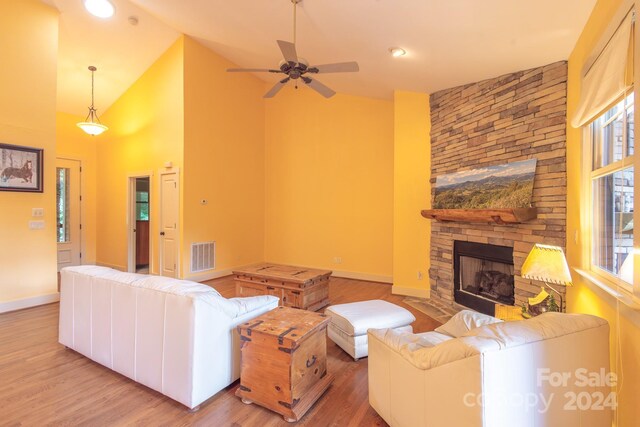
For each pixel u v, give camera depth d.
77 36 4.67
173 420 1.87
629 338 1.53
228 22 3.88
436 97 4.28
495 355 1.18
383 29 2.87
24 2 3.85
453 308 3.98
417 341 1.75
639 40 1.33
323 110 6.08
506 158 3.24
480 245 3.57
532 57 2.79
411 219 4.59
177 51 5.05
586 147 2.28
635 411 1.47
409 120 4.58
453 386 1.27
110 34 4.75
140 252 6.71
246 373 2.04
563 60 2.72
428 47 3.00
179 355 1.95
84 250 6.48
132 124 5.82
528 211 2.84
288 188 6.46
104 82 5.62
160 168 5.37
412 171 4.56
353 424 1.87
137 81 5.71
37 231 4.02
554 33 2.39
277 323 2.11
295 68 2.84
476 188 3.52
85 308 2.52
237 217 6.04
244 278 4.15
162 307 2.03
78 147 6.39
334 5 2.71
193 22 4.30
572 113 2.55
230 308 2.17
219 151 5.66
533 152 2.96
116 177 6.18
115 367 2.32
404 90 4.51
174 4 3.86
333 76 4.50
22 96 3.85
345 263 5.88
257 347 1.98
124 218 6.07
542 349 1.29
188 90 5.08
